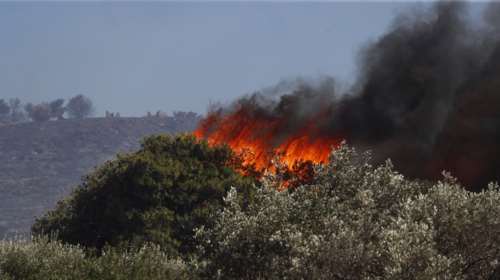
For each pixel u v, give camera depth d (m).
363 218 44.50
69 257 77.38
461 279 42.38
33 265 75.00
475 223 43.69
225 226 46.91
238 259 46.00
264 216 46.28
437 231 43.88
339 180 49.66
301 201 48.50
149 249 82.31
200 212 119.00
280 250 45.44
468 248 43.94
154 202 122.50
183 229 118.75
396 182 49.03
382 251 42.16
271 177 51.69
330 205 46.97
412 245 40.66
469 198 45.06
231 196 48.62
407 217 42.91
